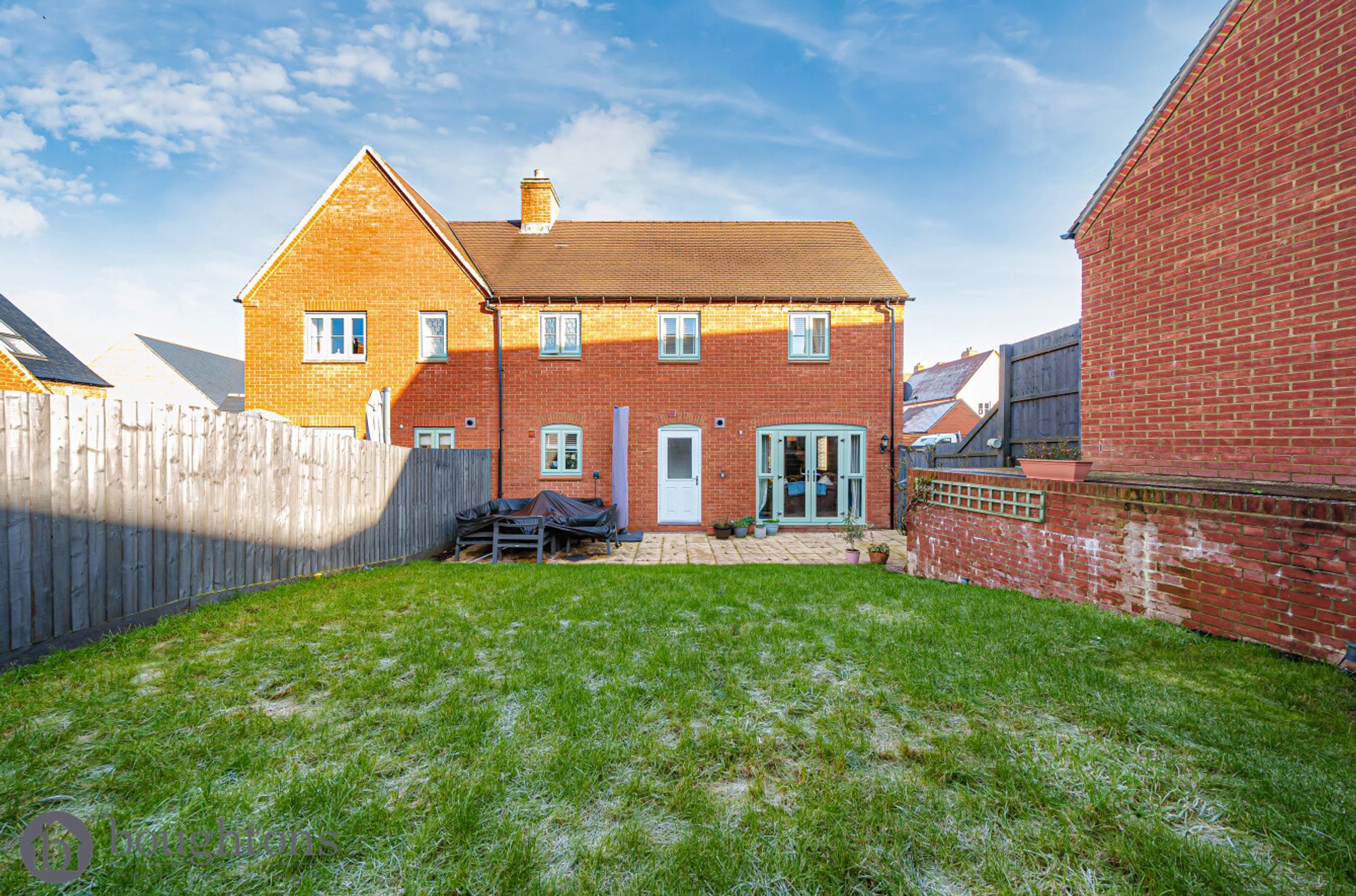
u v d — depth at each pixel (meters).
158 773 2.64
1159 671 3.59
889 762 2.76
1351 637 3.32
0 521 3.91
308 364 13.34
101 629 4.62
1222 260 5.41
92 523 4.56
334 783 2.53
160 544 5.19
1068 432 8.79
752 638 4.53
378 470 8.63
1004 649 4.07
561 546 10.83
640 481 13.34
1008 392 10.39
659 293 13.23
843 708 3.28
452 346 13.34
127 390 33.44
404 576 7.36
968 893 1.95
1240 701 3.12
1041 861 2.08
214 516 5.81
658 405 13.38
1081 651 3.99
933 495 7.63
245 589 6.21
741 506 13.32
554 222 16.06
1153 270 6.09
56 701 3.36
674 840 2.23
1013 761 2.67
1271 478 4.99
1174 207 5.88
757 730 3.08
